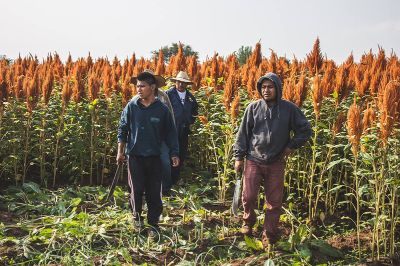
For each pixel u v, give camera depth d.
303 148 6.92
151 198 5.62
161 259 5.08
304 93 6.50
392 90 4.89
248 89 8.34
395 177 5.11
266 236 5.26
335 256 5.27
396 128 5.45
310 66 9.89
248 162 5.39
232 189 7.71
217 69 9.56
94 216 6.06
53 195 7.08
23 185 7.20
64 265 4.74
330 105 7.00
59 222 5.68
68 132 8.17
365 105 7.57
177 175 7.91
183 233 5.83
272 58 10.07
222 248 5.46
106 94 8.51
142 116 5.46
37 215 6.37
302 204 6.84
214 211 6.74
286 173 6.75
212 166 8.55
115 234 5.59
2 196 6.93
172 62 12.55
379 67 9.71
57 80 11.24
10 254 4.92
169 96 7.80
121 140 5.63
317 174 6.61
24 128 7.85
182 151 7.89
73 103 8.45
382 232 5.35
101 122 8.55
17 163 7.74
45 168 8.29
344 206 6.84
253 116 5.33
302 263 4.95
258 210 6.54
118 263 4.78
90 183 7.92
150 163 5.54
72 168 7.85
